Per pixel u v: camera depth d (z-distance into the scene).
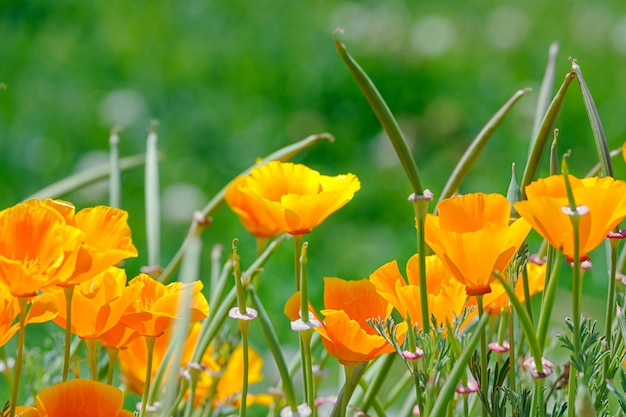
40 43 6.17
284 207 2.02
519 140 5.06
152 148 2.23
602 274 3.83
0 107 5.29
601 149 1.97
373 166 4.96
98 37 6.30
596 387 1.98
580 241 1.92
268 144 5.16
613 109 5.32
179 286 1.99
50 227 1.90
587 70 5.86
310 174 2.08
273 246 2.10
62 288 1.96
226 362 2.15
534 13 6.65
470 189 4.76
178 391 2.12
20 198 4.58
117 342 1.99
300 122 5.35
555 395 2.07
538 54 6.07
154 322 1.96
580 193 1.91
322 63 5.82
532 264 2.09
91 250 1.91
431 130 5.28
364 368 2.00
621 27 6.26
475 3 6.86
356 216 4.60
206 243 4.19
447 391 1.90
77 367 2.01
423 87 5.64
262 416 2.93
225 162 5.01
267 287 3.79
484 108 5.45
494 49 6.10
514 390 1.99
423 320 1.96
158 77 5.78
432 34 6.14
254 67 5.83
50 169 4.80
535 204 1.91
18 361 1.92
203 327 2.09
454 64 5.84
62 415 1.93
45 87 5.61
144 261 4.04
